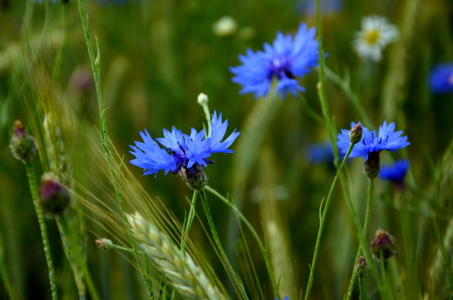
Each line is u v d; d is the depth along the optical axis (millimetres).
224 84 1050
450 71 1008
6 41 832
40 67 604
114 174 539
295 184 948
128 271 726
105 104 955
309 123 1061
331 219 822
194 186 542
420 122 914
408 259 606
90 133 790
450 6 989
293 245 837
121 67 1014
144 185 856
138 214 533
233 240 811
